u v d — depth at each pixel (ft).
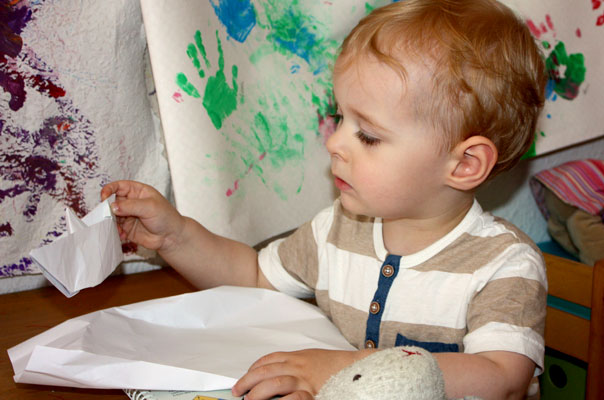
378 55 2.06
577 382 3.45
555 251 4.09
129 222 2.56
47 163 2.59
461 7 2.19
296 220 3.06
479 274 2.25
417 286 2.35
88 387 1.87
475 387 1.85
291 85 2.95
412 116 2.07
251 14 2.75
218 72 2.62
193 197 2.62
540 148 3.53
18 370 1.93
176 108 2.49
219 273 2.73
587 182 3.95
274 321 2.38
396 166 2.14
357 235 2.63
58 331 2.04
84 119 2.63
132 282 2.94
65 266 1.91
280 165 2.96
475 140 2.14
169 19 2.43
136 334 2.14
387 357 1.48
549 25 3.44
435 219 2.36
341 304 2.57
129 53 2.67
